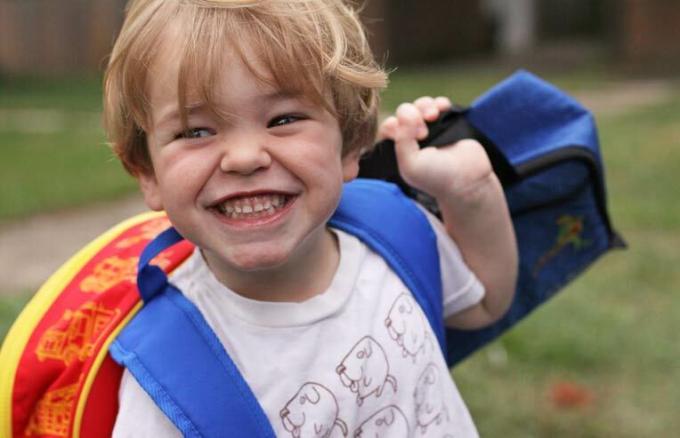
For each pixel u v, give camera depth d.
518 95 2.19
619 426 3.64
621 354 4.21
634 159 8.72
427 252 1.87
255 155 1.51
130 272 1.83
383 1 21.20
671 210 6.63
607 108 13.07
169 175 1.56
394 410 1.71
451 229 1.99
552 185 2.15
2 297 4.93
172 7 1.55
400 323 1.75
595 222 2.25
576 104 2.20
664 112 12.00
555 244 2.26
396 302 1.77
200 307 1.67
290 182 1.56
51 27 20.91
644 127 10.83
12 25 20.83
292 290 1.69
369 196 1.90
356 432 1.69
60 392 1.73
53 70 21.02
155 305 1.67
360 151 1.79
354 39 1.70
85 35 20.91
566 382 3.97
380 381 1.70
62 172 9.45
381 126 2.04
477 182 1.91
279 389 1.63
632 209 6.68
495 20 25.55
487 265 2.00
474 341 2.29
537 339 4.29
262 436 1.58
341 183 1.65
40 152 10.91
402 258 1.82
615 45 19.97
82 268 1.87
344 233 1.81
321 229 1.72
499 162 2.05
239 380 1.59
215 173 1.54
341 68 1.59
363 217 1.84
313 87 1.55
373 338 1.71
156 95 1.56
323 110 1.59
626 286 5.09
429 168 1.89
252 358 1.64
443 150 1.95
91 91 17.84
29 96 17.30
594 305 4.74
